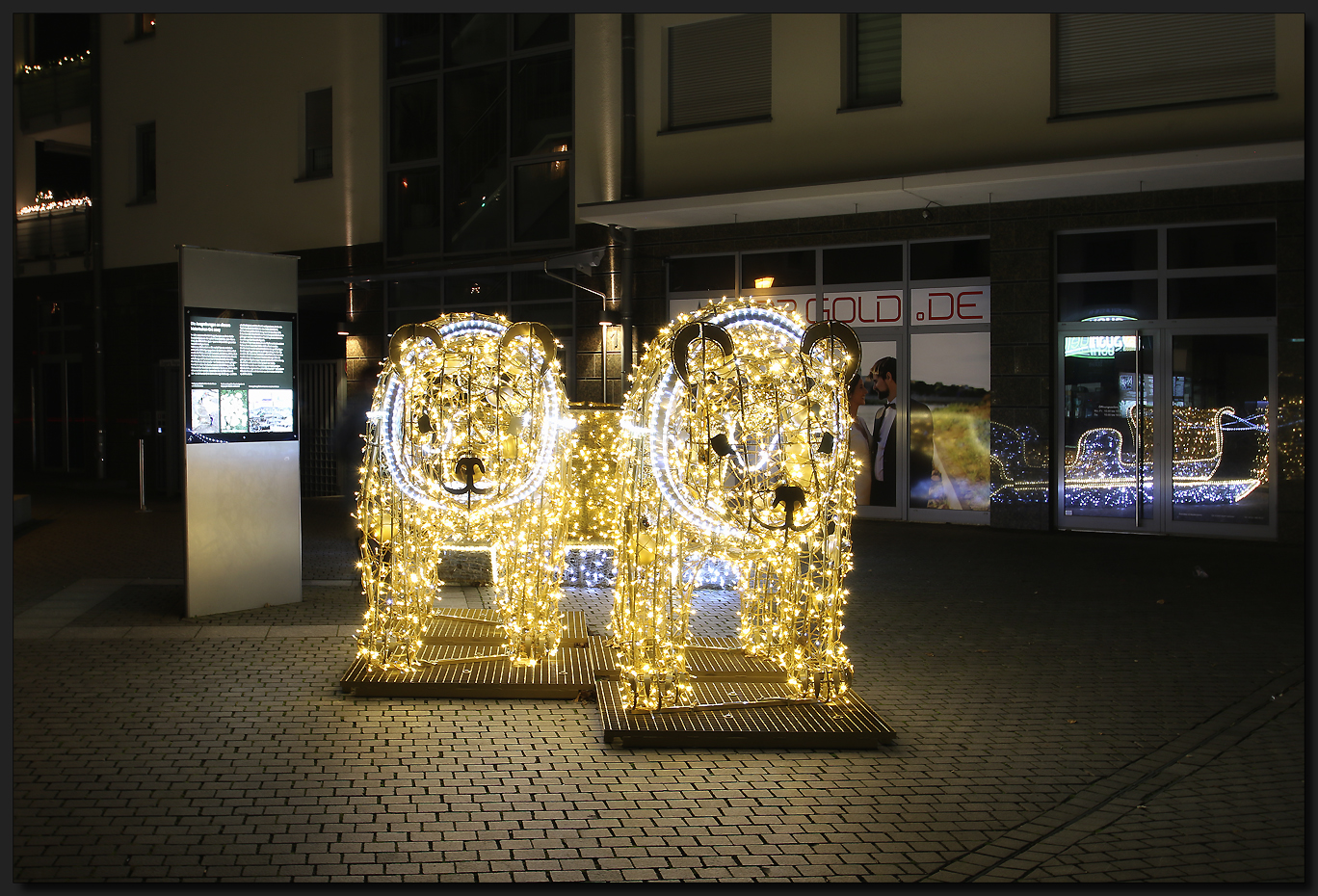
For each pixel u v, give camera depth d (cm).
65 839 397
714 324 565
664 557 564
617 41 1523
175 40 1980
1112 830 418
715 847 397
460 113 1684
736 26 1462
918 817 429
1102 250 1264
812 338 548
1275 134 1132
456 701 579
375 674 596
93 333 2088
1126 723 553
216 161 1942
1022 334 1286
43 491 1841
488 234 1667
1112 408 1263
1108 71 1232
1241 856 394
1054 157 1248
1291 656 686
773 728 511
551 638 645
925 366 1362
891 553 1116
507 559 661
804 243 1415
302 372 1811
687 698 549
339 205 1800
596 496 916
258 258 816
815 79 1393
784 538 534
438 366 623
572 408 916
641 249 1516
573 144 1567
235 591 806
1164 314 1229
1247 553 1098
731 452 534
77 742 507
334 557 1097
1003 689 614
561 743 513
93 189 2081
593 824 417
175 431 1819
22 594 880
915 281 1362
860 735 509
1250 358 1184
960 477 1345
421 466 637
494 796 445
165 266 2012
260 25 1875
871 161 1360
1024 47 1261
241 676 623
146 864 377
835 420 558
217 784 454
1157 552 1112
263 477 822
